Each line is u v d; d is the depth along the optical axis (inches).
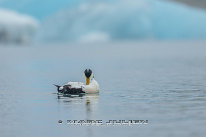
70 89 832.9
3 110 651.5
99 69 1681.8
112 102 709.3
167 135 460.4
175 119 547.5
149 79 1162.0
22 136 474.0
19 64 2222.0
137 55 3061.0
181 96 772.6
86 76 852.6
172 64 1904.5
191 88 904.9
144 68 1673.2
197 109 620.7
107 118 565.6
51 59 2765.7
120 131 491.2
